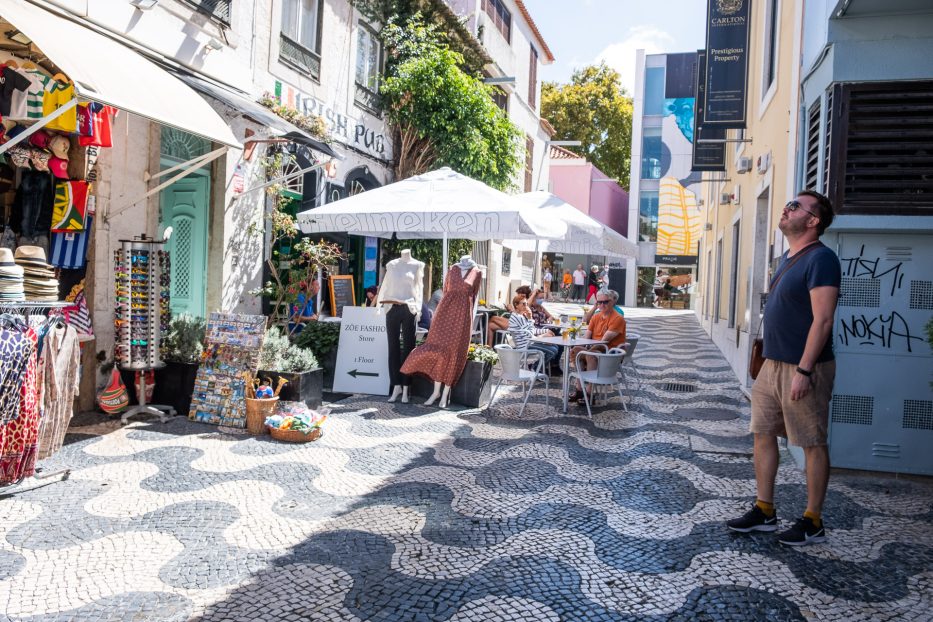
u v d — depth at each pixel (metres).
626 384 9.08
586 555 3.58
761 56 9.11
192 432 5.76
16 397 4.00
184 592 3.05
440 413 6.96
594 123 37.09
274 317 8.65
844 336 5.21
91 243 6.07
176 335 6.54
